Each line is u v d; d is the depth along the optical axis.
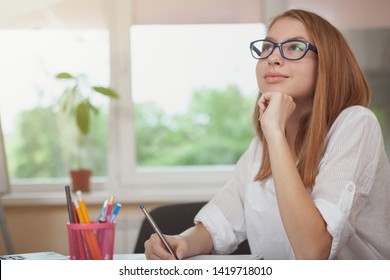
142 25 4.59
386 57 4.58
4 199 4.31
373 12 4.59
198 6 4.59
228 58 4.74
